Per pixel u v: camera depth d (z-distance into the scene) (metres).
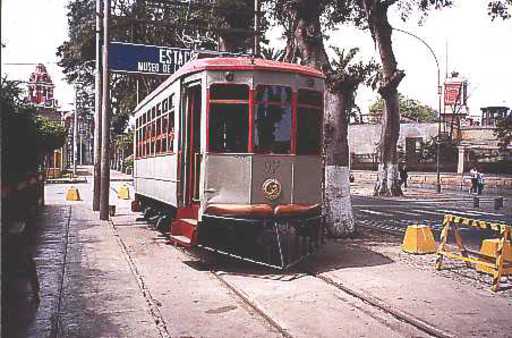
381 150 34.84
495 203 26.53
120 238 14.25
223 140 10.27
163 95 13.35
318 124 10.99
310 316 7.28
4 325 6.78
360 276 9.63
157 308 7.72
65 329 6.72
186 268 10.48
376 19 29.50
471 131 58.50
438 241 14.74
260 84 10.38
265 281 9.36
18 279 9.21
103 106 18.31
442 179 48.81
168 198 12.60
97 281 9.31
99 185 21.44
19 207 10.62
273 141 10.41
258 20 19.80
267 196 10.29
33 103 14.87
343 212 14.28
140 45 18.05
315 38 14.44
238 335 6.59
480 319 7.12
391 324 7.03
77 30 39.53
